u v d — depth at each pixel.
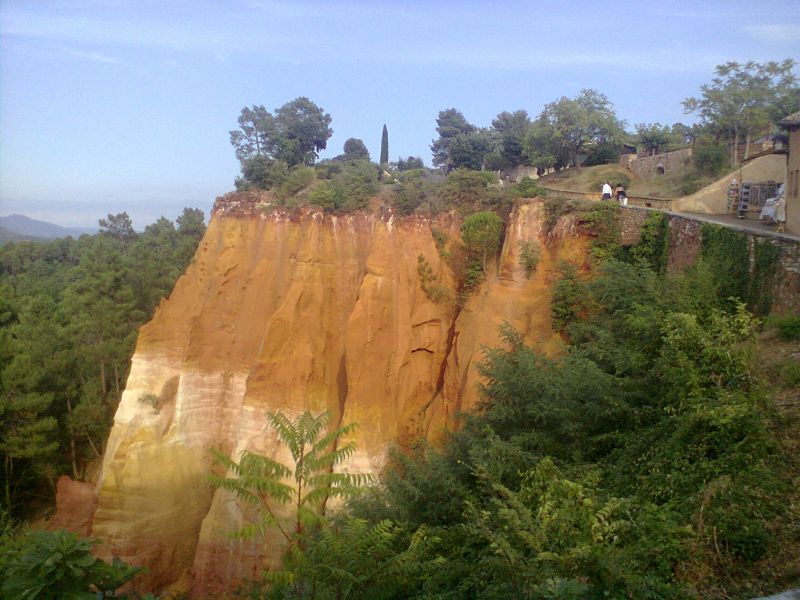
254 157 33.56
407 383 23.81
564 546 7.81
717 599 7.29
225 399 25.66
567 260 22.69
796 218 19.80
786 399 10.98
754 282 16.69
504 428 13.81
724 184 29.20
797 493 8.63
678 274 17.86
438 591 9.21
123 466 25.47
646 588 7.27
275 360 23.56
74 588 6.07
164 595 23.27
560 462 12.05
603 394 12.97
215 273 27.16
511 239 24.00
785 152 21.72
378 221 25.64
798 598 5.63
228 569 21.92
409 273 25.02
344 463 22.08
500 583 8.17
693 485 9.55
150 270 46.09
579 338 18.62
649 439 11.65
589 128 44.66
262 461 8.23
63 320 42.31
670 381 12.22
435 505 12.27
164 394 27.25
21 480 34.84
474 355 22.03
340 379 24.55
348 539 7.86
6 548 7.81
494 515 10.23
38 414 36.53
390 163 55.94
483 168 50.09
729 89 37.59
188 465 25.02
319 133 40.50
